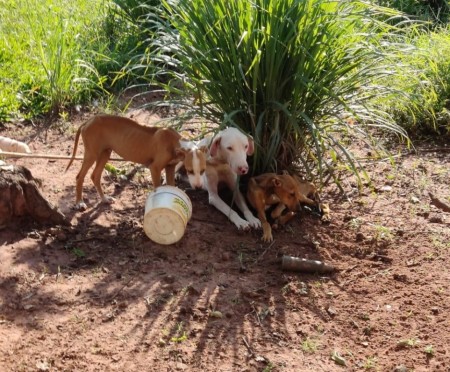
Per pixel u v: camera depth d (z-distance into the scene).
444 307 4.55
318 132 5.69
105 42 9.09
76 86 7.88
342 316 4.45
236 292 4.60
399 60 6.73
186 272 4.80
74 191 5.79
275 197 5.59
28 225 5.12
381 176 6.48
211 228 5.42
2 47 8.48
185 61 5.71
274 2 5.43
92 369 3.82
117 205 5.63
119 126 5.27
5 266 4.65
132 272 4.75
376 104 6.87
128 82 8.41
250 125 5.80
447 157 6.99
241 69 5.30
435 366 4.00
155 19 9.11
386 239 5.37
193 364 3.91
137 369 3.84
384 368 3.97
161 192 5.08
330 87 5.70
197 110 5.86
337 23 5.63
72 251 4.93
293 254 5.13
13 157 6.10
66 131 7.14
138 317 4.28
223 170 5.64
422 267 5.02
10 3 9.80
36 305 4.32
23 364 3.82
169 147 5.18
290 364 3.95
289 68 5.56
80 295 4.45
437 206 5.96
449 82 7.62
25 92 7.77
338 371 3.93
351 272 4.95
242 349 4.06
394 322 4.39
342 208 5.86
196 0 5.67
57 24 8.62
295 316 4.41
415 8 10.61
